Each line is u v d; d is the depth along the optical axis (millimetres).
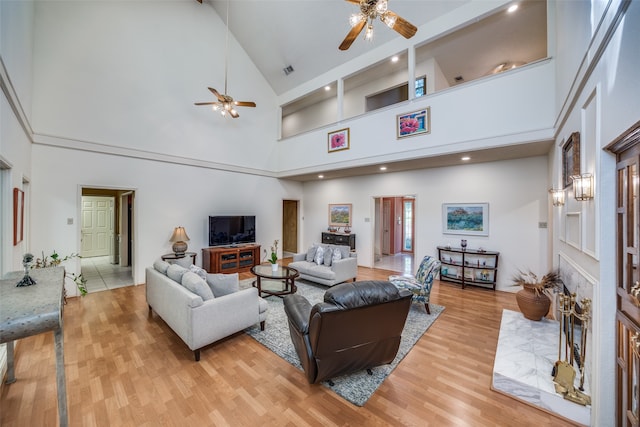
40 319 1290
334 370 2021
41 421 1762
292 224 8453
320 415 1823
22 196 3324
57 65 4109
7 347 2127
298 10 5309
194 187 5770
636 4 1249
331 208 7438
